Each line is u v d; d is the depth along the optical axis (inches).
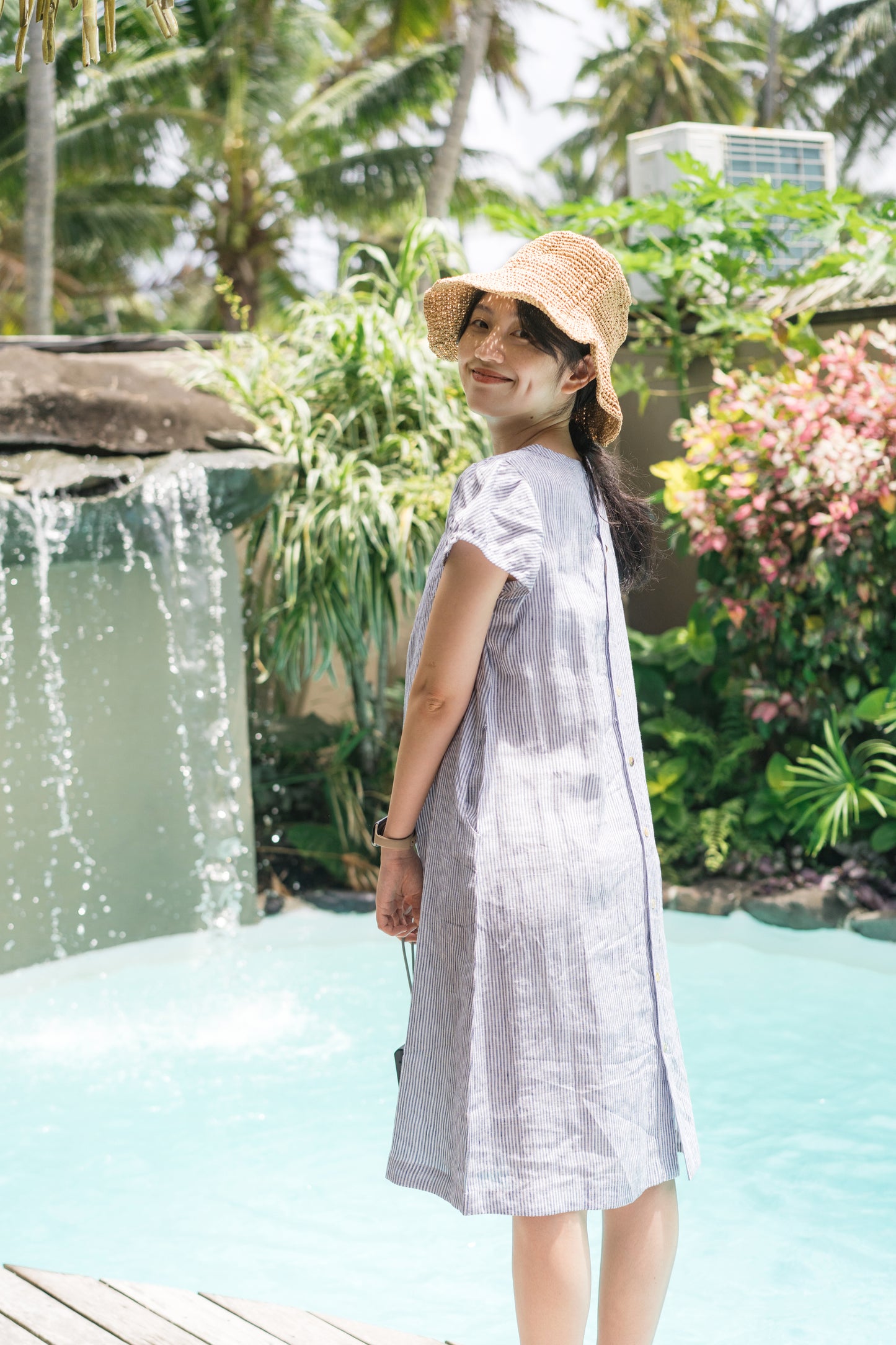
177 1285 94.7
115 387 194.9
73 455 177.3
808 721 188.1
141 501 176.7
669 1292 91.4
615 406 64.5
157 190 705.6
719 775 194.7
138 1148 121.7
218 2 658.8
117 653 179.6
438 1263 97.8
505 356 62.7
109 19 79.8
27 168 518.9
